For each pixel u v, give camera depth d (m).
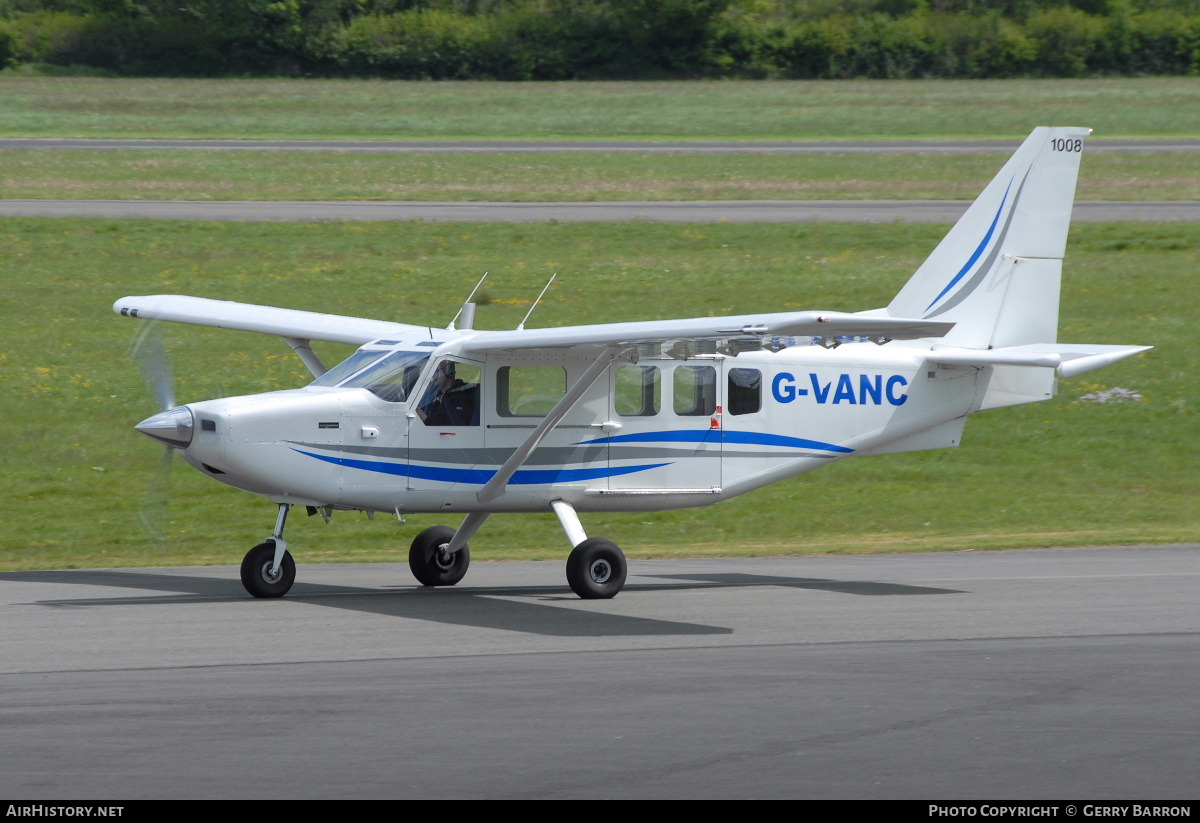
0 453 71.31
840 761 24.31
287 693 28.88
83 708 27.55
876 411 47.12
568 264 114.25
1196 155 179.38
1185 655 33.16
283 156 173.75
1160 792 22.78
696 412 45.19
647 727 26.36
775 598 42.81
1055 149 48.47
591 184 157.50
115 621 37.62
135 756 24.34
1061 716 27.33
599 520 65.81
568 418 43.62
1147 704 28.30
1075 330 97.94
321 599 42.44
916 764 24.17
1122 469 76.69
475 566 52.22
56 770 23.55
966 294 48.34
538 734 25.86
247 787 22.72
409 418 41.97
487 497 42.88
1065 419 83.81
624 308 101.00
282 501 41.75
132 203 137.00
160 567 51.66
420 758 24.33
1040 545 56.78
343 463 41.34
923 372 47.59
